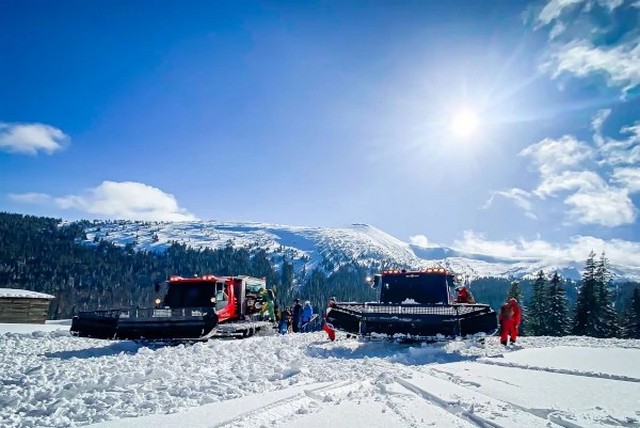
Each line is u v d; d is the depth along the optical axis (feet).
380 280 53.83
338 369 29.66
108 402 21.06
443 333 44.57
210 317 44.86
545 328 161.79
